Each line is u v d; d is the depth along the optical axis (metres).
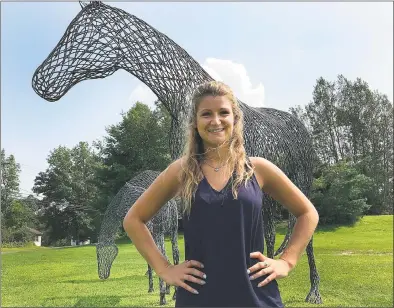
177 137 3.66
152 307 5.45
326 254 11.50
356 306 5.13
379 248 13.02
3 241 27.14
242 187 1.53
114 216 6.59
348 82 28.05
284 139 4.63
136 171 25.17
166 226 5.73
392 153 27.58
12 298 6.40
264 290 1.51
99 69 3.64
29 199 31.39
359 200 20.73
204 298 1.48
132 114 25.42
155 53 3.61
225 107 1.61
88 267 10.66
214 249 1.49
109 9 3.63
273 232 4.59
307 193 5.24
